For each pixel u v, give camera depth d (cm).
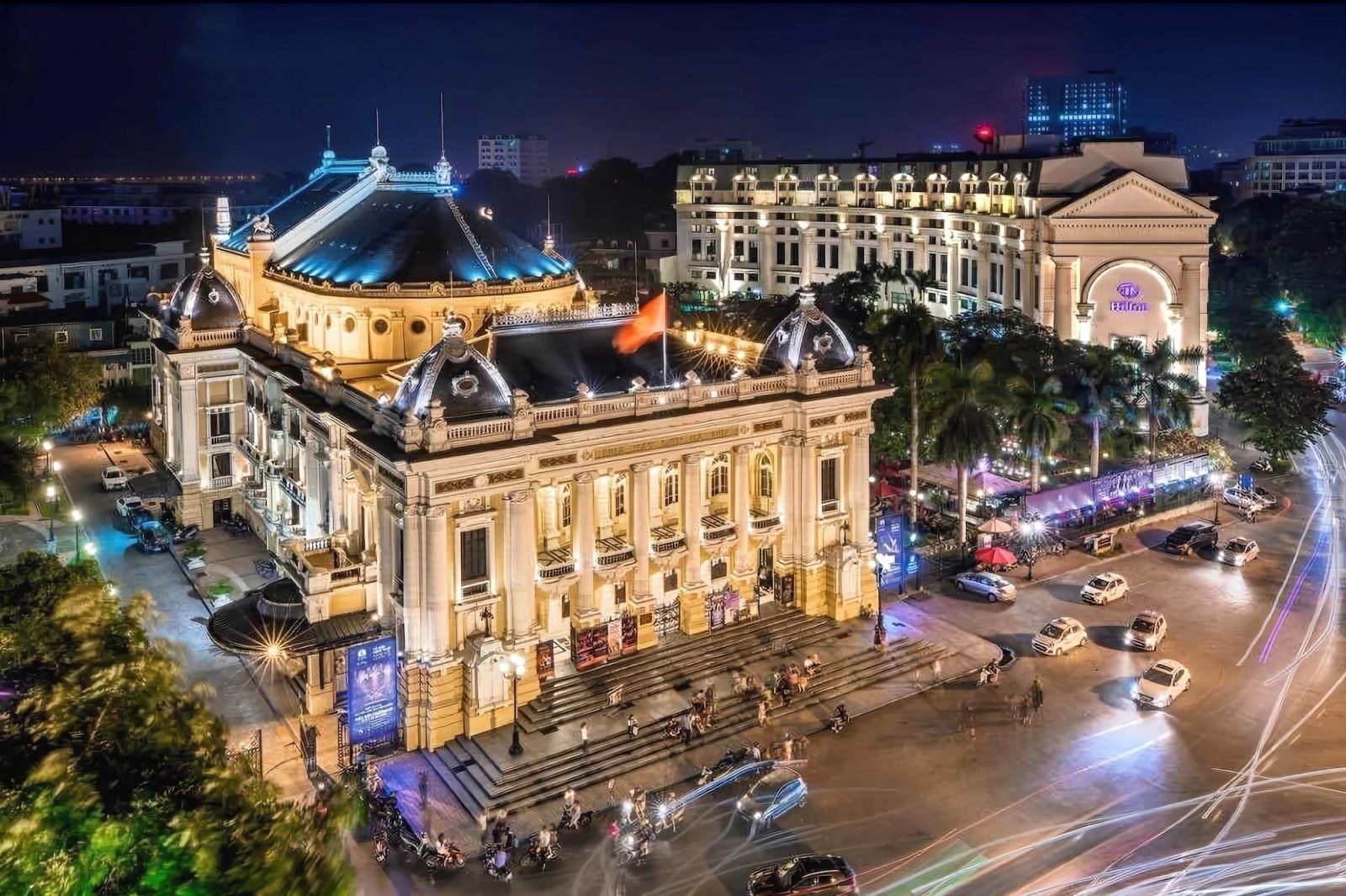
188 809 3212
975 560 8856
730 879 5153
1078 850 5341
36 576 5084
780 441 7494
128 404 12256
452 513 6103
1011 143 16362
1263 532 9925
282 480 8381
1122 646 7531
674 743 6203
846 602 7650
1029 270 13000
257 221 9619
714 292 18100
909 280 14962
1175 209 12469
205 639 7394
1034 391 9681
